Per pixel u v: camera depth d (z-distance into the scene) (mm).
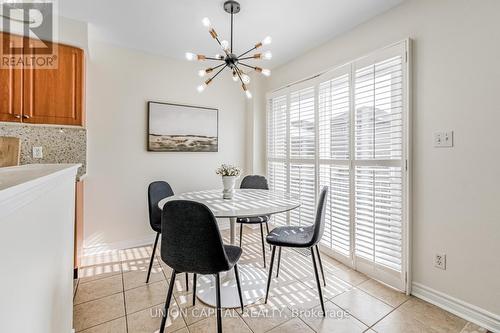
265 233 3529
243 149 3854
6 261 589
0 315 560
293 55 3109
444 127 1771
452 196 1739
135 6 2104
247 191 2637
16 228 645
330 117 2660
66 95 2287
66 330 1221
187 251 1362
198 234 1334
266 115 3734
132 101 2943
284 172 3371
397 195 2027
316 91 2844
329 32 2533
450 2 1731
